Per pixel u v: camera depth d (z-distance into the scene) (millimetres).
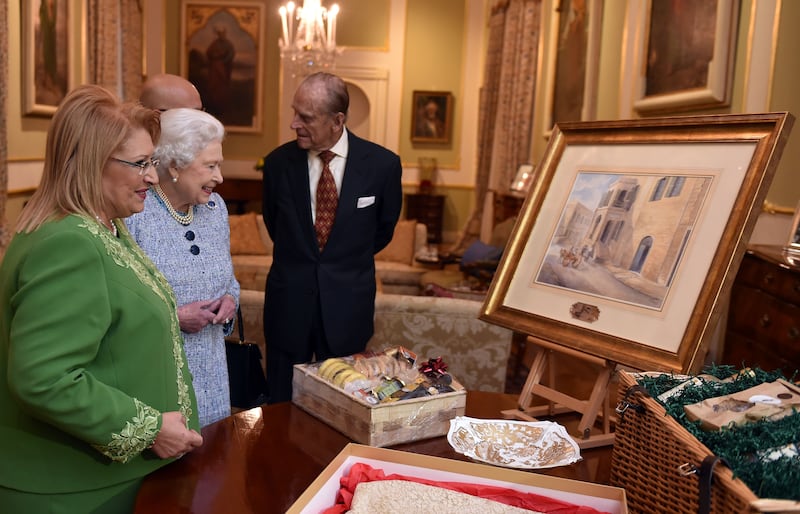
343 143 3119
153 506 1458
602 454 1773
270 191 3234
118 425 1509
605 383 1827
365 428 1746
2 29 5895
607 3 6887
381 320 3904
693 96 4859
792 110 3943
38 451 1584
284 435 1831
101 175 1580
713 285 1634
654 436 1370
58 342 1449
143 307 1617
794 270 3207
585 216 1983
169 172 2201
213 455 1706
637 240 1835
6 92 6039
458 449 1688
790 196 3988
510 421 1808
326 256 3104
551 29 8711
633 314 1760
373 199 3137
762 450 1192
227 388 2445
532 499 1374
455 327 3908
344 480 1416
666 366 1633
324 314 3090
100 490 1624
